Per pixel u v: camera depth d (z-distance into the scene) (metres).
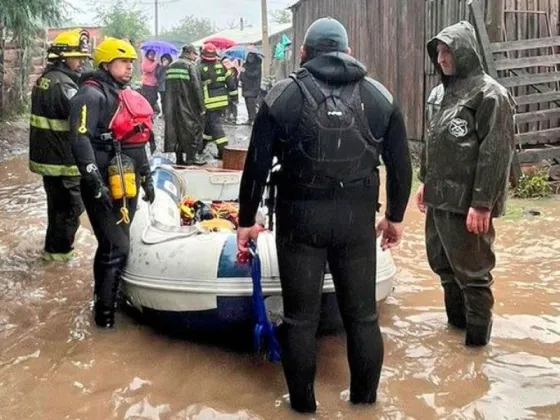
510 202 8.30
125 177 4.66
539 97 8.91
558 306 5.13
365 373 3.73
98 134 4.65
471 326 4.42
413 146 11.34
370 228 3.65
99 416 3.70
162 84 18.34
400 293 5.45
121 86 4.77
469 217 4.05
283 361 3.72
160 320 4.66
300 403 3.71
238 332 4.52
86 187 4.61
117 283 4.75
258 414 3.74
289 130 3.43
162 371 4.20
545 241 6.77
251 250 3.95
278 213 3.63
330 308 4.44
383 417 3.71
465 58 4.09
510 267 6.02
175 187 6.46
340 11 15.34
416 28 11.18
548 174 8.87
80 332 4.73
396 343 4.55
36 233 7.23
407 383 4.05
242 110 23.22
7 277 5.82
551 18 9.38
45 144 5.87
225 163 8.27
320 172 3.46
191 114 10.50
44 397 3.88
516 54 9.27
